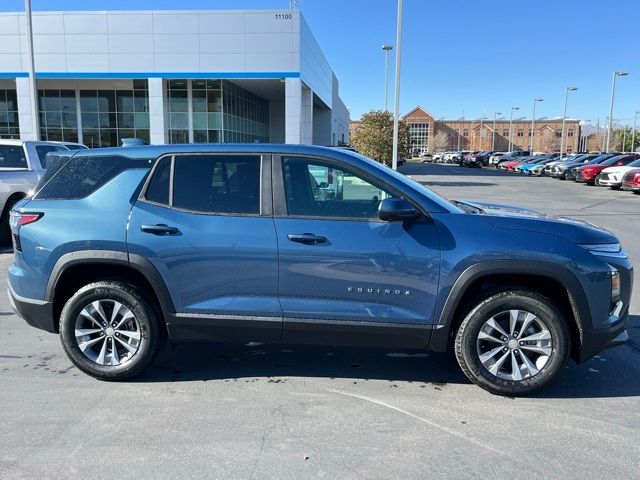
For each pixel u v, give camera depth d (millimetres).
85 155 4395
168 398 4062
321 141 55375
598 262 3924
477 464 3203
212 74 28766
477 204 4980
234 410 3871
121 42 28359
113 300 4258
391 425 3666
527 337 4039
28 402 3973
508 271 3873
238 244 4027
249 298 4086
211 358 4879
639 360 4863
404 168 59781
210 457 3264
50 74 28516
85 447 3373
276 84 33375
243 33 28391
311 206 4098
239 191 4141
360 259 3951
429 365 4746
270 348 5129
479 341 4062
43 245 4207
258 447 3377
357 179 4125
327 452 3324
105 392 4156
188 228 4074
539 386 4039
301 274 4008
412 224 3984
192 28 28312
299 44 28516
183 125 30969
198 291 4109
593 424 3697
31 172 10281
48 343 5215
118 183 4238
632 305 6574
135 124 32594
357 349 5121
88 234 4137
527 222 4031
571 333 4109
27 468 3146
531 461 3238
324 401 4027
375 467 3168
